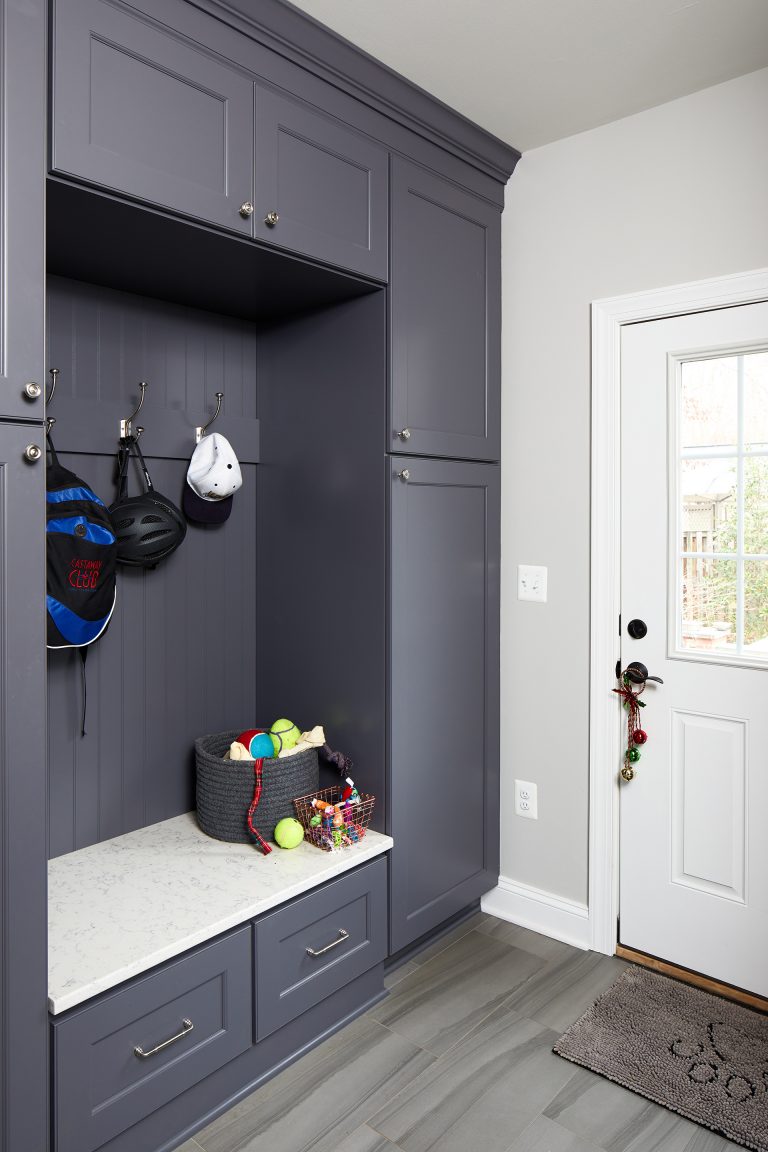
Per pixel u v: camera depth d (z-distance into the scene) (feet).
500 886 8.70
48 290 6.45
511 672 8.51
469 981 7.47
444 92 7.04
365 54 6.36
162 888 6.11
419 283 7.24
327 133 6.33
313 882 6.31
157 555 6.92
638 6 5.88
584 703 8.00
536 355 8.18
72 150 4.72
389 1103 5.90
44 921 4.71
